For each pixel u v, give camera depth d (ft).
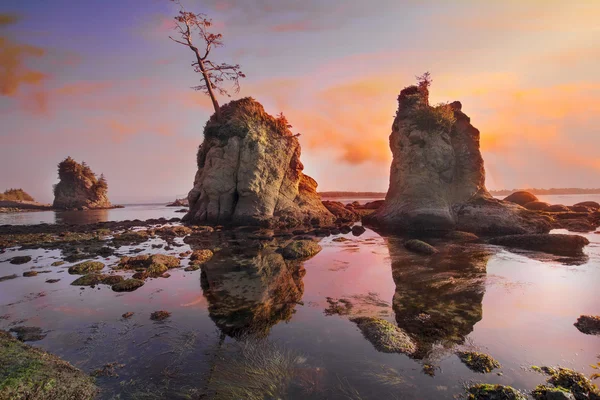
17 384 17.88
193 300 34.30
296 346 23.88
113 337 25.59
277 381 19.51
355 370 20.62
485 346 23.63
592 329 26.14
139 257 50.37
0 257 56.18
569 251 57.67
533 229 81.10
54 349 23.71
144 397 18.15
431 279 41.01
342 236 81.41
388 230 91.66
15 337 25.40
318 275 44.11
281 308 31.89
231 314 30.35
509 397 17.40
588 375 19.99
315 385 19.06
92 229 98.07
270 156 116.26
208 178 112.88
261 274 44.80
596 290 35.99
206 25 129.08
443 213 87.86
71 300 34.30
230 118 121.70
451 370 20.58
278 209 112.27
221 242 71.56
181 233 86.02
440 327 26.94
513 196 150.61
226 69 133.18
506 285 38.01
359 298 34.58
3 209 288.71
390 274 44.01
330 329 26.86
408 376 19.94
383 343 23.85
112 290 37.55
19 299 34.58
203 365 21.42
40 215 207.82
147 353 23.04
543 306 31.37
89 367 21.30
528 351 22.88
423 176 94.79
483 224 85.56
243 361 21.81
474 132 102.22
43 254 58.75
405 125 103.35
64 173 378.32
